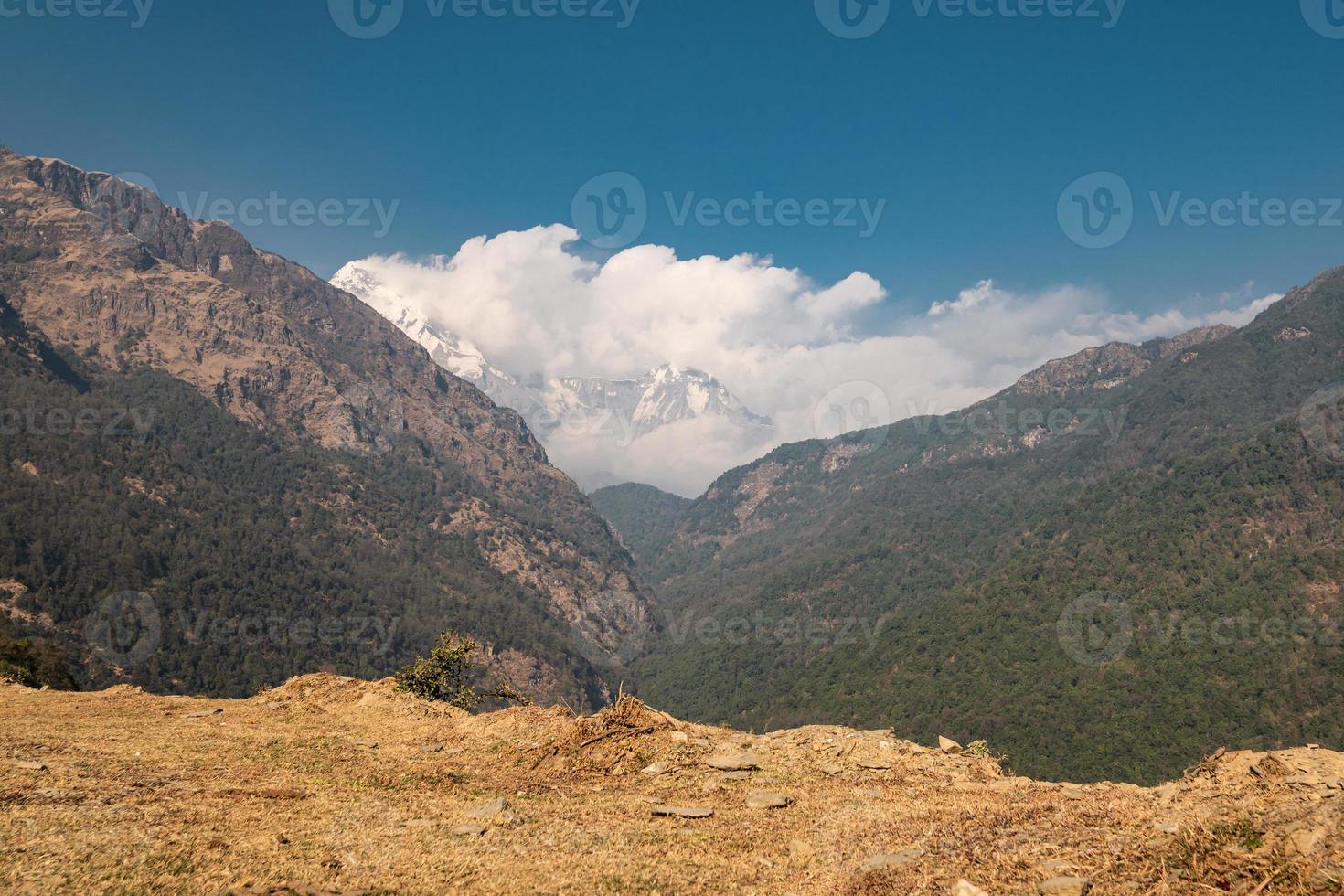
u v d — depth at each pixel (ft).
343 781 54.29
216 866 34.09
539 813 48.37
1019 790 56.03
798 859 40.91
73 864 32.76
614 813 49.49
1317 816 29.99
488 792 54.08
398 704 85.30
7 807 40.14
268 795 48.14
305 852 37.06
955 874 34.91
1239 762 47.47
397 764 61.26
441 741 71.56
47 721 72.54
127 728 71.31
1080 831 39.47
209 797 46.50
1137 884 30.63
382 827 42.73
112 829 37.55
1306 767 42.47
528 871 36.73
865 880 36.06
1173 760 355.77
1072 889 31.09
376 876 34.76
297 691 90.38
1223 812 34.78
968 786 57.72
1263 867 28.73
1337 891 26.07
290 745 66.44
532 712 79.05
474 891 33.81
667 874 37.37
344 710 84.99
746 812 50.78
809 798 54.19
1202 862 30.60
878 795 54.90
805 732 71.67
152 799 44.75
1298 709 350.64
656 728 68.49
